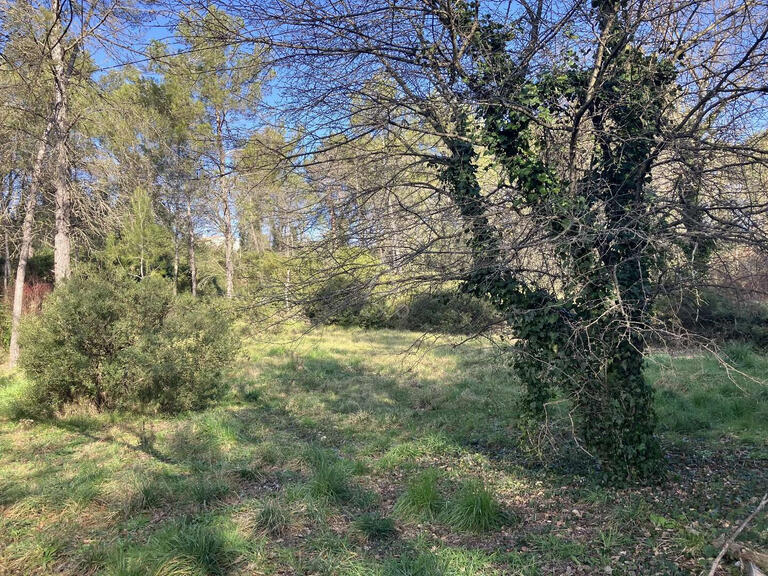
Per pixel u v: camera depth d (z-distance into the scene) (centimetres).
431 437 675
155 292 876
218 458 618
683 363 981
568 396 520
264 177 494
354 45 473
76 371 805
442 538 411
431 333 573
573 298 471
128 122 1274
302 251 480
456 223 466
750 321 1023
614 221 441
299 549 391
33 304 1348
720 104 416
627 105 450
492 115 472
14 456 637
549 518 440
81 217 1353
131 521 444
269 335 530
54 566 373
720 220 378
